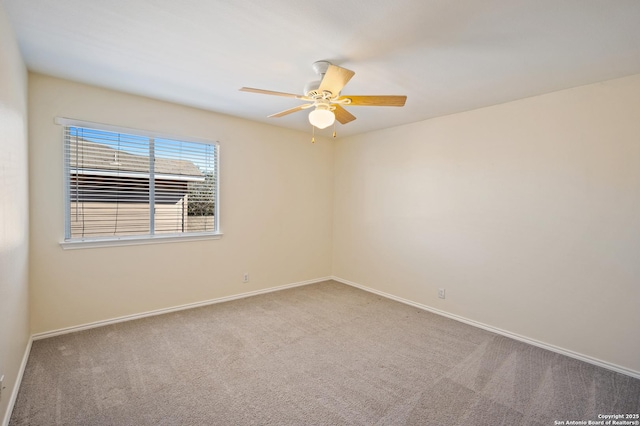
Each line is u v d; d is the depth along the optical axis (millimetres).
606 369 2447
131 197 3160
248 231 4047
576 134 2621
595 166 2529
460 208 3416
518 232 2971
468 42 1942
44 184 2664
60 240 2762
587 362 2553
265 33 1897
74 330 2855
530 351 2727
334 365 2412
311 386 2135
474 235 3297
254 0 1576
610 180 2459
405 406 1949
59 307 2777
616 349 2436
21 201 2172
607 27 1739
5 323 1680
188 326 3066
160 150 3322
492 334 3070
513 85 2621
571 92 2646
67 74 2592
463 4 1564
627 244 2391
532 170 2877
